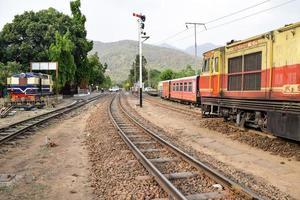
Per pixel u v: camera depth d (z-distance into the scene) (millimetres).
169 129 19078
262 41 14070
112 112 28984
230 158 11500
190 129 18953
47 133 17094
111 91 136125
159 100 58000
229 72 17234
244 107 15633
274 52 13227
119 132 15789
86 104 42094
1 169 10023
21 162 10859
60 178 9078
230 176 8992
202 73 20906
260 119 14594
